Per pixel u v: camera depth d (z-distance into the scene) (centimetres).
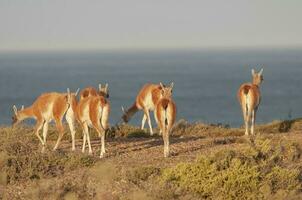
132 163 4641
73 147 5428
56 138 6288
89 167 4488
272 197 3691
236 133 6612
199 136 6444
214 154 4256
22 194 3988
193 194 3797
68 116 5453
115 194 3819
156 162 4644
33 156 4609
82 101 5291
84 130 5300
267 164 4025
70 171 4434
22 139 5634
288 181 3862
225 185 3759
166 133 4884
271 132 6738
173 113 4909
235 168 3856
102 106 5125
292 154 4544
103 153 5084
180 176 3975
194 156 4800
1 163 4447
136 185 3941
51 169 4472
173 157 4828
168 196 3728
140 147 5506
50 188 3984
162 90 5453
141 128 7062
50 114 5581
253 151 4231
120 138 6316
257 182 3784
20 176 4319
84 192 3925
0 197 3928
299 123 7012
